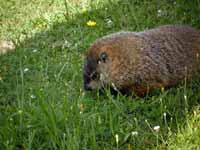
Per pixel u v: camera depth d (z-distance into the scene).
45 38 6.41
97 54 4.95
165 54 5.02
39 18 6.93
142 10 6.66
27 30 6.70
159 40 5.08
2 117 4.66
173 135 4.30
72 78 5.36
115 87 4.96
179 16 6.33
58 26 6.68
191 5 6.45
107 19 6.58
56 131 4.29
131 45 4.98
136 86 4.97
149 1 6.89
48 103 4.64
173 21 6.23
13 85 5.46
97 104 4.88
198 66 5.14
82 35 6.29
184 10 6.44
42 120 4.47
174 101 4.72
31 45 6.28
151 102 4.85
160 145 4.22
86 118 4.54
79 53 5.94
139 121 4.62
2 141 4.39
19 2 7.45
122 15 6.57
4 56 6.11
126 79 4.94
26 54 6.05
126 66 4.91
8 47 6.41
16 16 7.09
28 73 5.67
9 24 6.88
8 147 4.22
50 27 6.67
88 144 4.35
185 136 4.27
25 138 4.41
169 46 5.07
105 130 4.50
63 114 4.52
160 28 5.29
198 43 5.21
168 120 4.61
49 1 7.34
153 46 5.02
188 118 4.43
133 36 5.07
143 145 4.28
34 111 4.58
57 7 7.17
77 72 5.48
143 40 5.04
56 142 4.27
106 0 7.05
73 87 5.26
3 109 4.99
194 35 5.27
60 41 6.31
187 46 5.14
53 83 5.36
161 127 4.50
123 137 4.39
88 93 5.08
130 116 4.69
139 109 4.77
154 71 4.94
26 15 7.09
